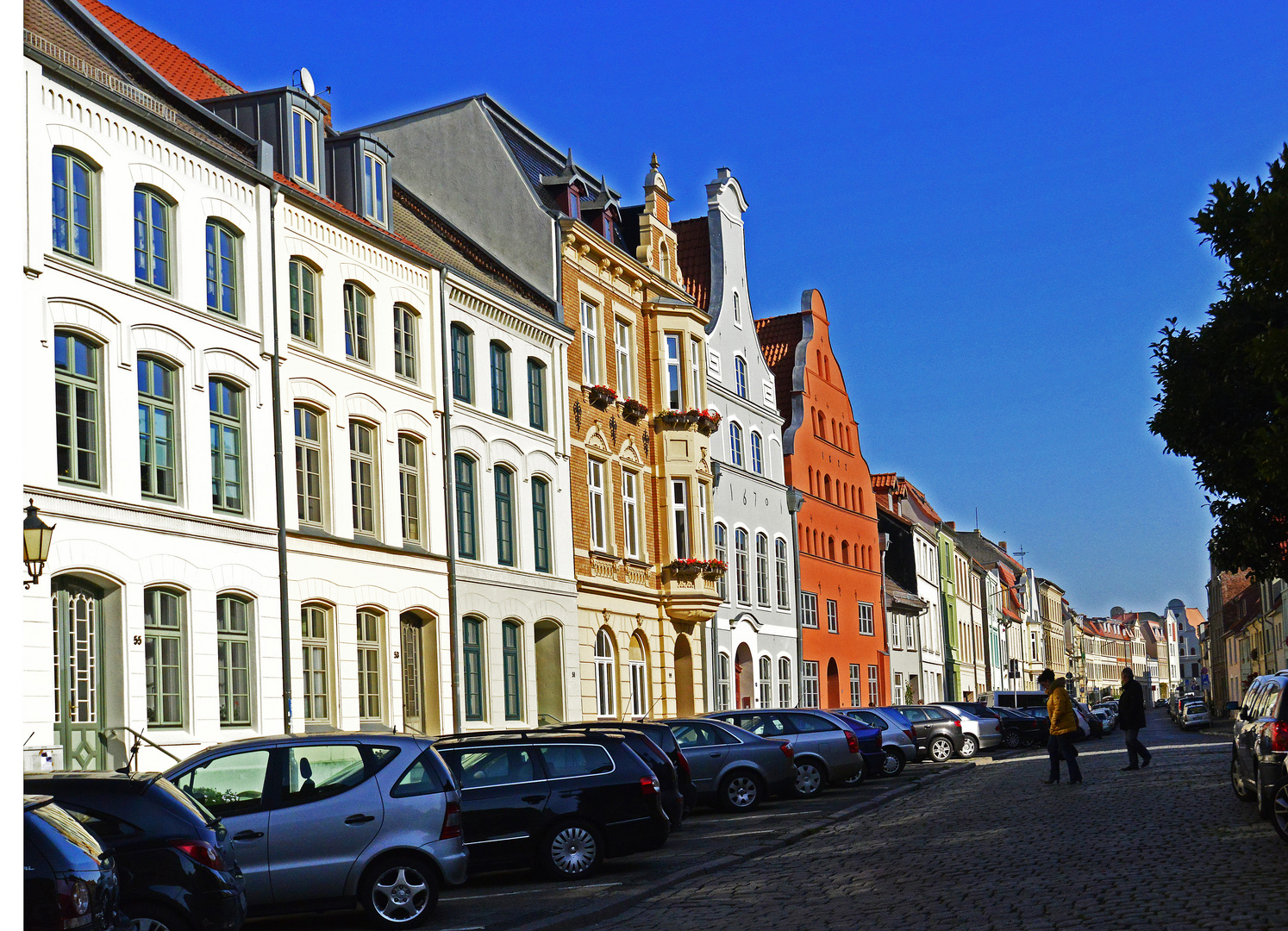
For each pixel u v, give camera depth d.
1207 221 15.39
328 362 23.94
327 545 23.42
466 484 28.75
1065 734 24.66
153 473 19.59
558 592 31.88
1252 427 15.55
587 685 33.16
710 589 38.97
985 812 19.81
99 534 18.17
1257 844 14.04
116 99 18.98
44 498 17.23
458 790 12.88
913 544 72.06
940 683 77.00
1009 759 38.56
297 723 22.08
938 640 77.31
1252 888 11.14
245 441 21.67
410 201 32.97
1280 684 16.02
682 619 38.47
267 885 11.91
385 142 35.56
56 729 17.48
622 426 36.47
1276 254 13.30
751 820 22.08
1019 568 124.69
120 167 19.22
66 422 18.02
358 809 12.25
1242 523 16.03
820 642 53.03
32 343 17.25
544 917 12.12
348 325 25.00
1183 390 15.80
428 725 26.39
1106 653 192.75
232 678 20.89
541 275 33.44
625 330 37.81
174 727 19.53
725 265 46.22
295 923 13.16
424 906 12.24
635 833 15.41
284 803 12.16
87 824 9.80
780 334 55.72
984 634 95.38
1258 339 12.94
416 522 26.78
